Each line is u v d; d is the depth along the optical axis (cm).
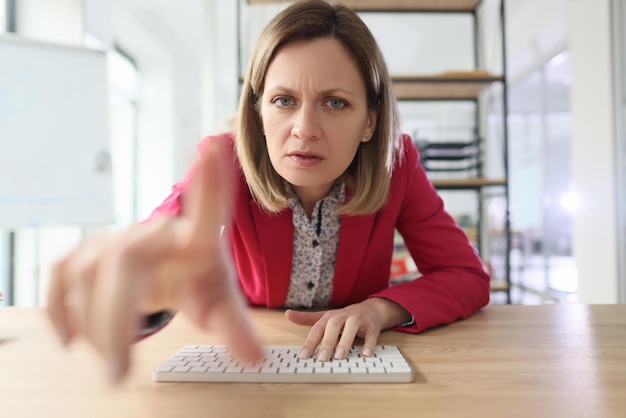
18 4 211
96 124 195
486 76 204
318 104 58
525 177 420
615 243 225
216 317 25
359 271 81
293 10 59
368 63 60
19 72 181
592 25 239
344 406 35
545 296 351
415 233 83
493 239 319
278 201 71
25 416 33
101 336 19
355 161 75
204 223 24
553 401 36
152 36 330
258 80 62
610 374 42
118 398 37
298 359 45
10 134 178
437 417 33
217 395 37
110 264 21
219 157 24
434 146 213
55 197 184
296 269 79
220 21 287
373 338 52
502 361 46
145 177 360
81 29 210
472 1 220
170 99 361
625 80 223
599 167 236
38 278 200
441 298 64
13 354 48
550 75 377
